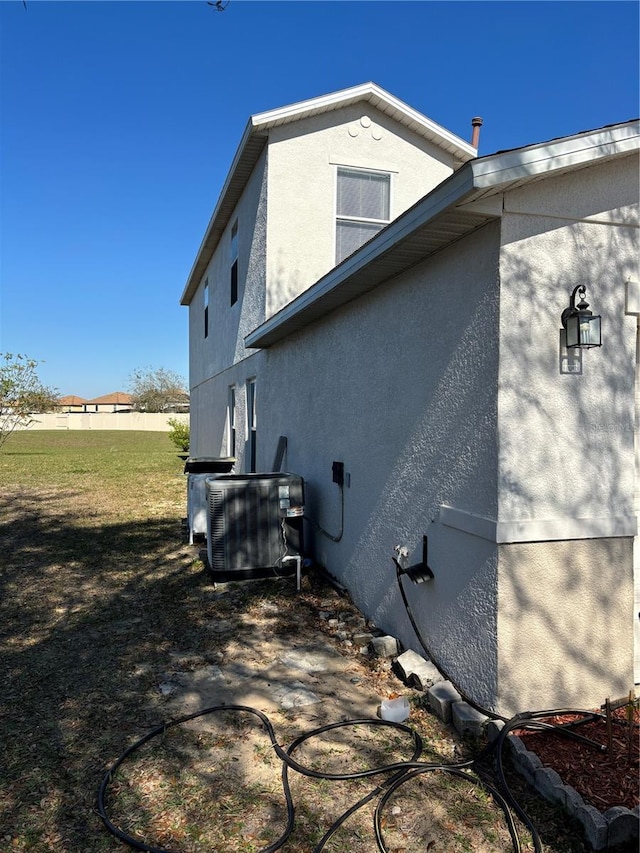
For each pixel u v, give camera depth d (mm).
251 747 3045
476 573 3166
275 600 5395
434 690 3363
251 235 8875
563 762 2670
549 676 3037
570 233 3068
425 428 3771
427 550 3756
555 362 3041
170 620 4977
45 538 8273
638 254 3193
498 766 2682
